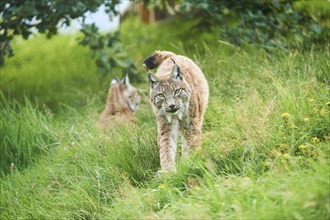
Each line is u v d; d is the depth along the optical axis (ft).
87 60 60.54
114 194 31.89
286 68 39.93
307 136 30.09
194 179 29.94
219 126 34.60
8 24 48.19
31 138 41.98
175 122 34.60
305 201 23.48
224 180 27.81
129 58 51.26
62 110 49.65
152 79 34.68
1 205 35.27
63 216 31.76
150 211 27.84
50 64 61.05
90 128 40.40
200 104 36.01
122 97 43.65
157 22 66.85
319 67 39.27
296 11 50.08
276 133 31.04
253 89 36.83
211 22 55.26
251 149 30.14
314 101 32.68
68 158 37.68
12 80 57.16
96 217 31.37
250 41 48.57
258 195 25.23
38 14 47.29
